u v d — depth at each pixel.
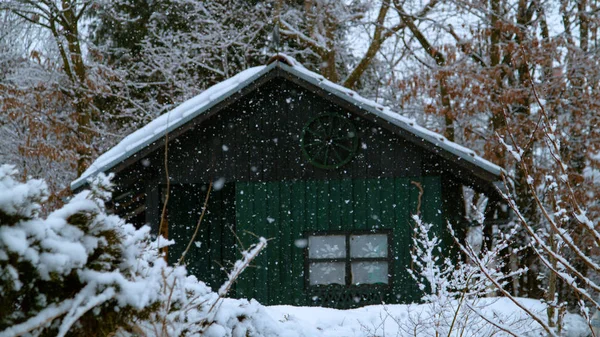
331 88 13.18
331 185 13.61
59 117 23.14
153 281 3.06
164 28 25.08
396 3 21.94
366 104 13.09
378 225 13.39
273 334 5.50
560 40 18.03
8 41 23.62
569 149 18.62
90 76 22.11
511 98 17.56
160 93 24.81
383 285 13.18
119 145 13.66
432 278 7.09
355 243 13.45
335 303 13.27
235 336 4.94
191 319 3.89
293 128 13.83
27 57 23.06
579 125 17.97
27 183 2.62
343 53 24.88
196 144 13.90
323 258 13.45
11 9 21.84
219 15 24.70
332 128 13.65
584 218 3.79
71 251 2.65
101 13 24.86
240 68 25.50
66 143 22.44
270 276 13.51
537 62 18.02
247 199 13.73
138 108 23.66
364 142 13.62
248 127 13.91
